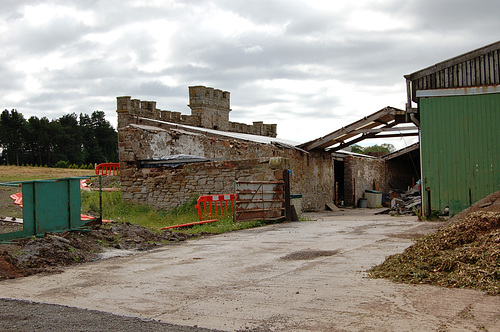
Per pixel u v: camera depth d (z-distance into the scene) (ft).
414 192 100.73
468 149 47.93
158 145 72.02
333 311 15.84
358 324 14.40
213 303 17.54
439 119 49.14
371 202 107.76
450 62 50.03
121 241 32.94
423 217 49.16
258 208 49.03
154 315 16.25
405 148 120.98
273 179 53.67
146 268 24.94
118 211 61.26
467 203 47.75
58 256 26.27
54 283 21.52
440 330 13.52
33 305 17.81
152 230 39.14
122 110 90.27
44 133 255.91
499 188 46.57
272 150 77.10
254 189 48.57
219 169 58.70
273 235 38.32
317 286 19.39
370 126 81.46
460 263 19.83
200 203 53.01
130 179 67.26
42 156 261.85
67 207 31.96
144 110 94.48
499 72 47.16
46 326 15.06
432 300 16.52
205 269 24.29
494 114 46.93
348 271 22.07
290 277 21.40
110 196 69.62
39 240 27.50
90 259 27.63
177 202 61.72
